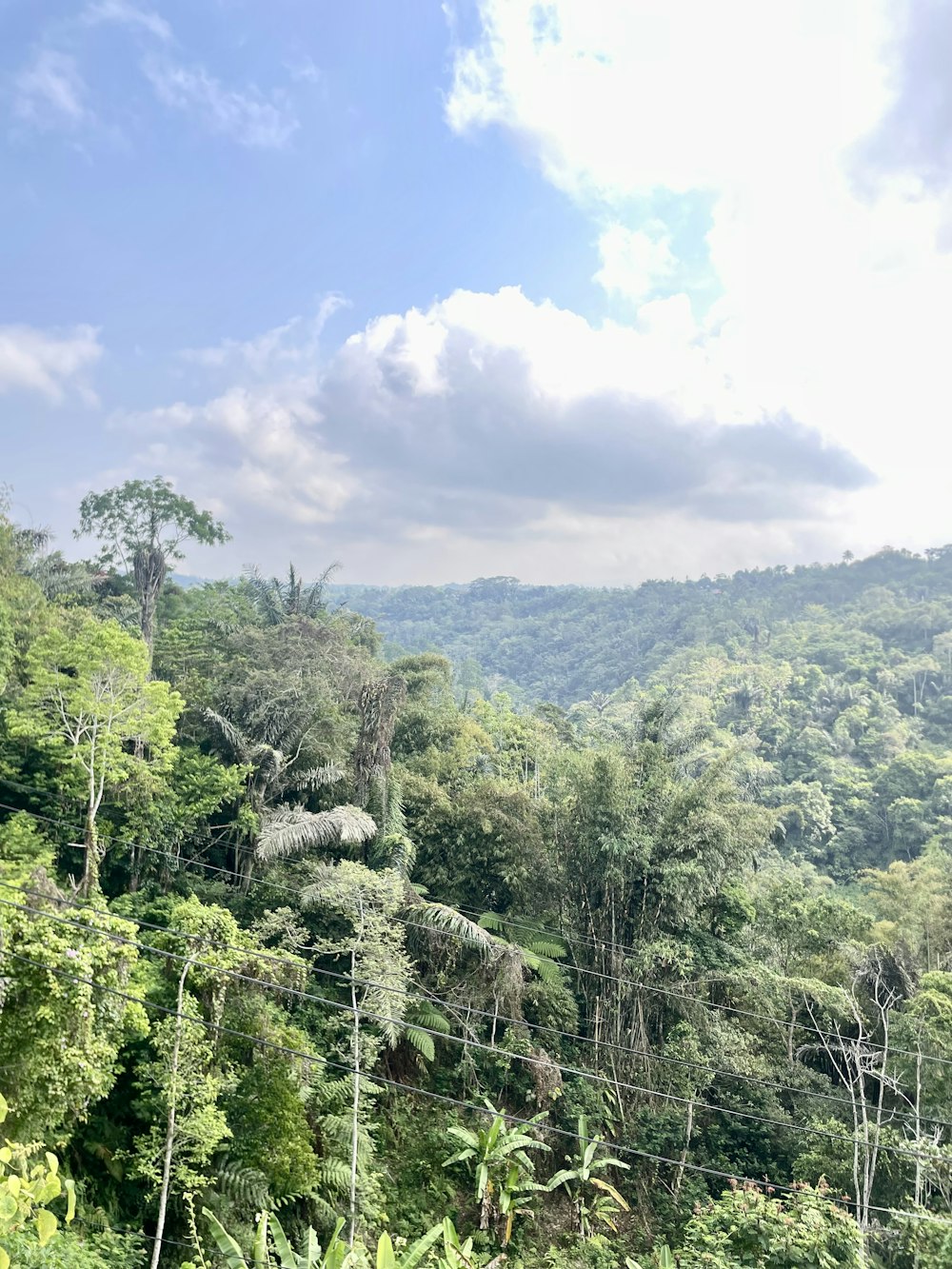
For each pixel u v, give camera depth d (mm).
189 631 32969
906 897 27516
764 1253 14578
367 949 18859
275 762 23844
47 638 20656
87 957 13273
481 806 24641
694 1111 20891
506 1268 17922
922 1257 15906
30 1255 11578
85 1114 13727
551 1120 20906
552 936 23391
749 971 22641
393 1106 20641
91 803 19375
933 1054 19656
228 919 16344
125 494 35906
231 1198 15391
